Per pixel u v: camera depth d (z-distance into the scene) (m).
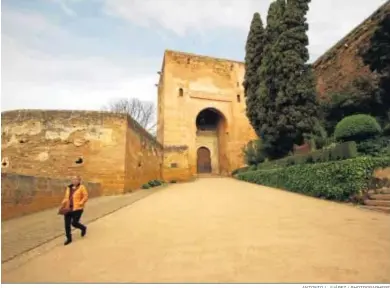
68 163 17.30
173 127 35.75
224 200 13.37
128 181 18.48
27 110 17.95
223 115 39.22
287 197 13.50
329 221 7.86
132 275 4.29
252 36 25.52
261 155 25.42
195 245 5.86
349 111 17.16
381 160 10.46
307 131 18.25
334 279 3.93
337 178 11.72
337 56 21.95
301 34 19.45
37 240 6.46
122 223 8.39
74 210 6.60
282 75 19.25
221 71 40.38
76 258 5.20
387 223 7.35
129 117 18.91
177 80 37.62
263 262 4.70
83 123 17.88
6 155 17.42
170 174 31.64
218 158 41.97
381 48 14.35
